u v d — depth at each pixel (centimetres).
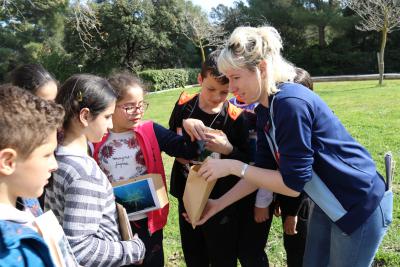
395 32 3064
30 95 137
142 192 227
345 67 3209
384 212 209
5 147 122
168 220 426
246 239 265
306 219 281
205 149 257
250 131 265
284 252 349
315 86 2084
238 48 192
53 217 141
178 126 275
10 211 127
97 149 243
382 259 323
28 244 121
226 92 251
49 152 135
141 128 248
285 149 191
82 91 184
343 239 211
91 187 173
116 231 187
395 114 969
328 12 3155
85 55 3034
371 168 207
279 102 190
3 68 2780
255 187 236
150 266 244
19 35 2878
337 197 202
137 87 237
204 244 289
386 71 3089
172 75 2867
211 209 238
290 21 3359
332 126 198
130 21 3061
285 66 200
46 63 2933
